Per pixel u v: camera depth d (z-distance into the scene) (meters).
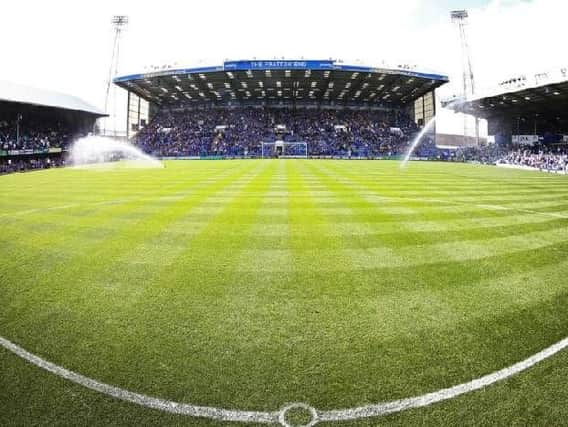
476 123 54.38
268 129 58.16
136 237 7.40
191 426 2.67
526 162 40.28
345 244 6.88
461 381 3.11
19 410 2.83
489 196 13.16
